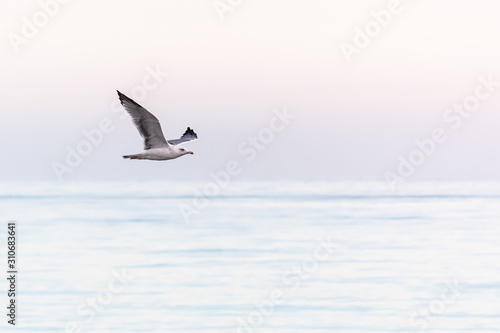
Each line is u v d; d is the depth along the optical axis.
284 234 55.75
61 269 40.84
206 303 32.50
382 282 36.94
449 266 41.25
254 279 37.66
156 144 24.59
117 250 48.12
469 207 80.81
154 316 30.58
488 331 28.77
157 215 71.69
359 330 28.67
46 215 72.62
